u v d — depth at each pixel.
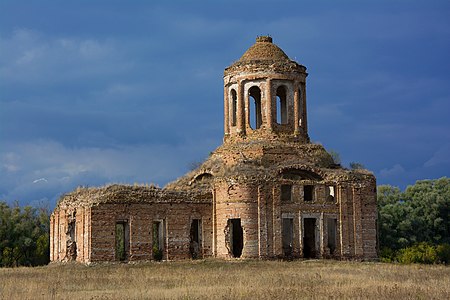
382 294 35.00
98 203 59.78
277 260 61.62
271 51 70.81
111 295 35.88
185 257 62.53
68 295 36.44
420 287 38.25
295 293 35.34
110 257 59.75
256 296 34.38
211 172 67.75
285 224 66.56
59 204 68.00
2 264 87.81
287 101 69.62
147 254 61.09
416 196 101.44
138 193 61.47
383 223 93.75
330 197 67.06
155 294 35.88
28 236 91.06
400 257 76.81
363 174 66.31
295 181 63.41
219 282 42.59
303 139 69.56
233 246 66.69
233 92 71.19
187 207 63.25
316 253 63.62
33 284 42.62
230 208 62.38
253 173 62.59
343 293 35.47
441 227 98.69
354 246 64.62
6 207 92.62
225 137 71.12
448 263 75.94
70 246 64.88
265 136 68.25
